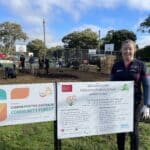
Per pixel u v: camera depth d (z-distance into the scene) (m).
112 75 2.47
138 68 2.39
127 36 30.34
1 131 2.97
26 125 3.17
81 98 2.28
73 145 2.74
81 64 15.79
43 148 2.68
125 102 2.38
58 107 2.24
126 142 2.82
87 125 2.32
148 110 3.29
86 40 36.38
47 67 13.05
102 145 2.78
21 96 2.17
